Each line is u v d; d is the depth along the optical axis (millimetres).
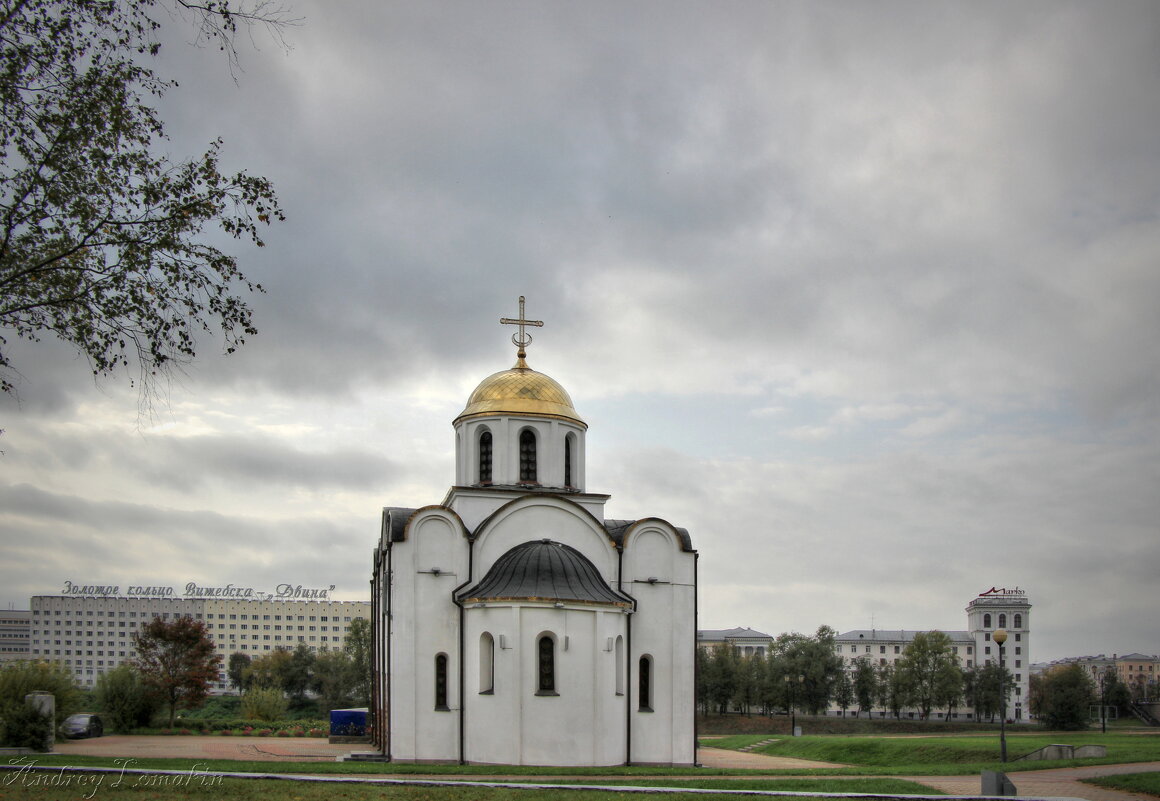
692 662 44094
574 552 42750
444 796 24109
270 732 65562
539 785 25906
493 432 46031
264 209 25109
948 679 117500
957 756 44469
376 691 51531
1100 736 62469
